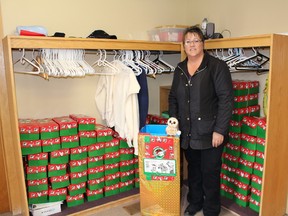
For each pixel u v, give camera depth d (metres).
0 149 2.30
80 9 2.54
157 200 2.23
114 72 2.28
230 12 2.66
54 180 2.23
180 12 3.18
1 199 2.38
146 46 2.34
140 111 2.31
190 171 2.29
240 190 2.36
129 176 2.62
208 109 1.98
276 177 2.14
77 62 2.25
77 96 2.66
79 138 2.29
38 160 2.14
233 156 2.39
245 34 2.54
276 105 1.98
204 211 2.21
